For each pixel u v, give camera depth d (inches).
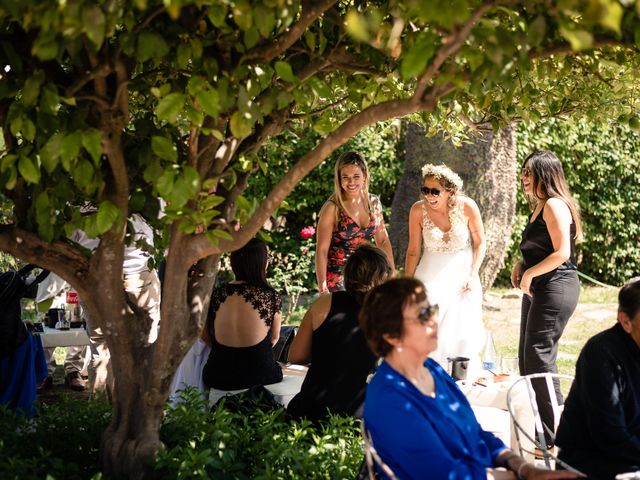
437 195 226.4
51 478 108.9
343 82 145.9
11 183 108.0
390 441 106.2
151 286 219.5
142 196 133.5
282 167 457.4
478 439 114.9
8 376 197.2
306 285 465.1
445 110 187.3
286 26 108.5
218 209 132.6
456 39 89.3
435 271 230.4
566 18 89.7
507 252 512.1
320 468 127.0
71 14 87.4
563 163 510.9
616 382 125.8
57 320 252.2
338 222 232.1
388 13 119.4
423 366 114.0
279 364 203.2
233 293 187.3
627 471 123.6
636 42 106.8
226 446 133.8
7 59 117.0
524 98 154.6
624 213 535.8
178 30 112.0
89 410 155.3
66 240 131.0
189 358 201.9
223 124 124.2
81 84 110.7
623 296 127.9
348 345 157.2
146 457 128.3
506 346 349.4
